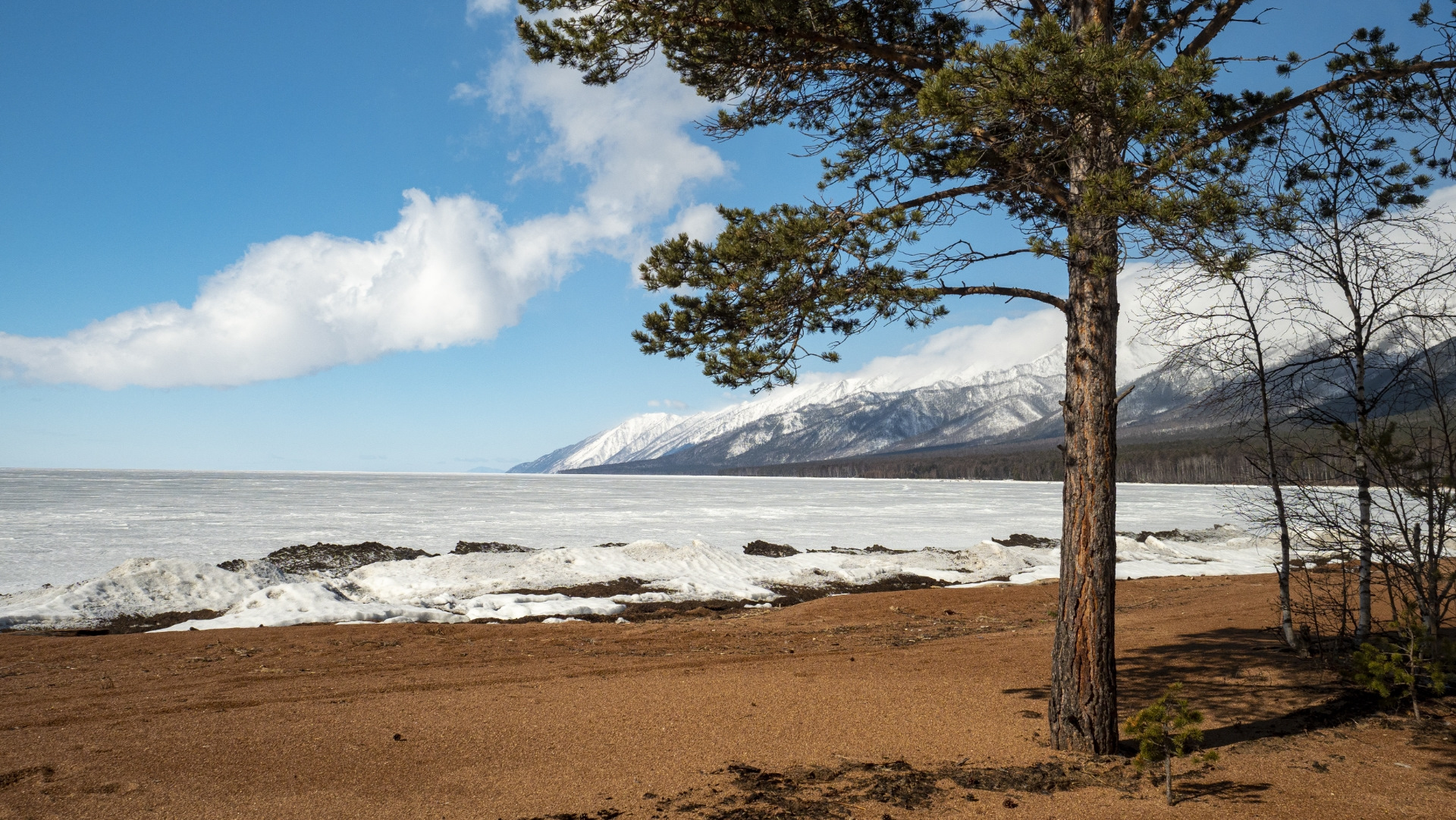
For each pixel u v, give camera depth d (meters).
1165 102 4.81
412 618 14.81
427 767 5.43
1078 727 5.74
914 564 24.11
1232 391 8.38
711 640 11.95
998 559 24.41
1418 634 6.80
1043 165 5.88
